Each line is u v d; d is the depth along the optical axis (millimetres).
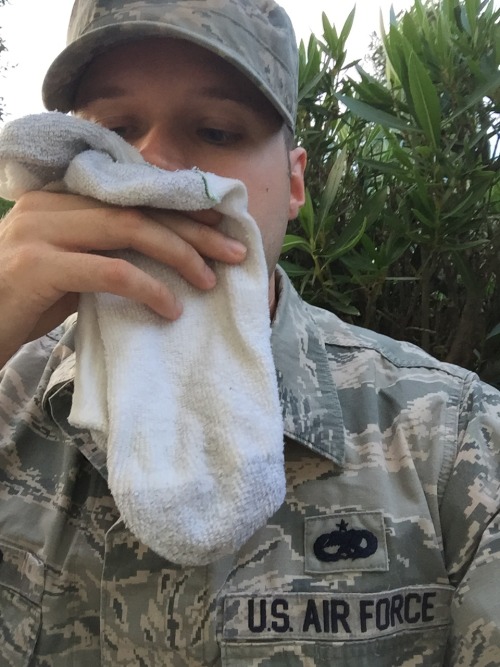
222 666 529
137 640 557
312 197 1251
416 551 566
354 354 704
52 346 808
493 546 532
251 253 495
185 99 565
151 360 467
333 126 1312
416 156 1041
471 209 1050
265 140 596
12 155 479
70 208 496
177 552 410
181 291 500
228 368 468
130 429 434
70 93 632
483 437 604
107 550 581
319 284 1213
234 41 571
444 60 1050
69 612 607
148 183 453
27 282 486
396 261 1207
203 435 448
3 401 739
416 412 630
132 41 563
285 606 545
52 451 699
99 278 465
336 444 603
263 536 572
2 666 611
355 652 531
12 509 666
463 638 514
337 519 578
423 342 1188
